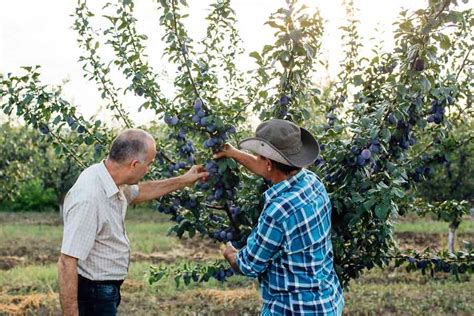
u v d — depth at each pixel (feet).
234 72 16.78
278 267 11.19
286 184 11.25
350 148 13.08
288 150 11.28
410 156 15.98
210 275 14.70
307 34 12.85
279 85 13.89
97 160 14.82
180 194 14.26
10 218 73.92
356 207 12.78
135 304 29.94
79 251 11.66
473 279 35.27
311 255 11.07
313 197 11.27
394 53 14.14
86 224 11.73
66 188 68.08
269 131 11.32
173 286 33.19
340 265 14.49
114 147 12.13
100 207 11.93
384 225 13.91
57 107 14.32
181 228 14.49
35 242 52.21
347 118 15.29
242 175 13.97
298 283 11.02
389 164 13.15
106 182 12.05
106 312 12.35
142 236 53.93
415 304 29.45
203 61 14.39
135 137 12.13
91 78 15.39
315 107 17.22
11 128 50.39
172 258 44.32
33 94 14.25
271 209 10.92
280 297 11.27
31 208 84.38
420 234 55.36
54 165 65.41
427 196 37.78
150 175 14.97
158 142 14.78
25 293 32.27
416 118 13.64
